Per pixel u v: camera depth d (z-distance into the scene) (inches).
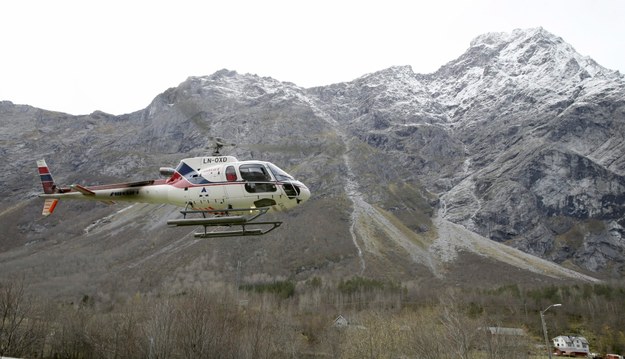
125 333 2586.1
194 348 2370.8
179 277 7012.8
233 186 1063.6
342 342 2928.2
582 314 4547.2
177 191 1097.4
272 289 5551.2
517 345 2527.1
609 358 3555.6
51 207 1252.5
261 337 2591.0
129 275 7145.7
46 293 5693.9
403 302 5088.6
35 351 2696.9
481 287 6806.1
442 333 2578.7
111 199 1179.3
